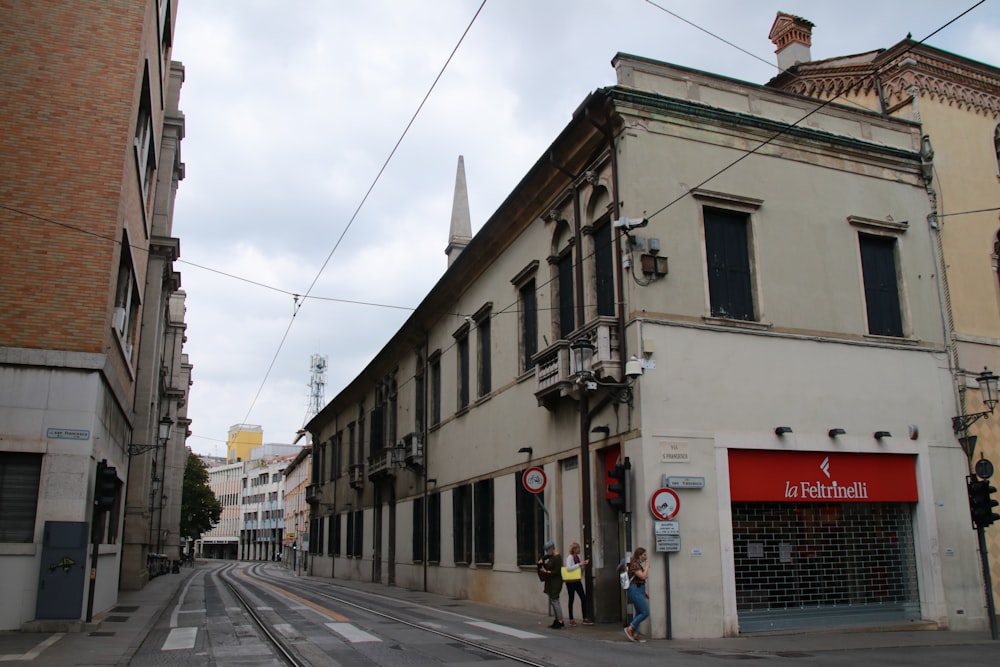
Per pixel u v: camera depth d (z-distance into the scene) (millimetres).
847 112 18609
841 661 11086
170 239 29578
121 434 19594
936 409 17688
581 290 17797
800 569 15562
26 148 15109
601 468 16641
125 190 16016
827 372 16672
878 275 18109
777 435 15781
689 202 16203
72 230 15008
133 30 16219
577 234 18078
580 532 17172
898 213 18562
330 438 51281
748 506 15438
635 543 14617
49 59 15586
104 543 17609
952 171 19531
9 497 13773
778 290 16656
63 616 13469
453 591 24828
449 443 26359
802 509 15945
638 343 15070
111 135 15609
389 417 35375
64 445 14086
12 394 14008
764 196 16984
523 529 19953
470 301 25219
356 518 41250
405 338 32000
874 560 16359
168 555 56469
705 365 15492
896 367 17484
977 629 16422
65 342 14539
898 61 19969
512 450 21016
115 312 17141
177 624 15523
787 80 23031
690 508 14695
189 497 86812
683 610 14156
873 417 16891
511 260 22031
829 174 17906
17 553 13484
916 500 17000
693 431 15070
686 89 16922
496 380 22484
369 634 13578
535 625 15844
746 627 14727
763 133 17266
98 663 10062
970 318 18797
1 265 14539
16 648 11336
